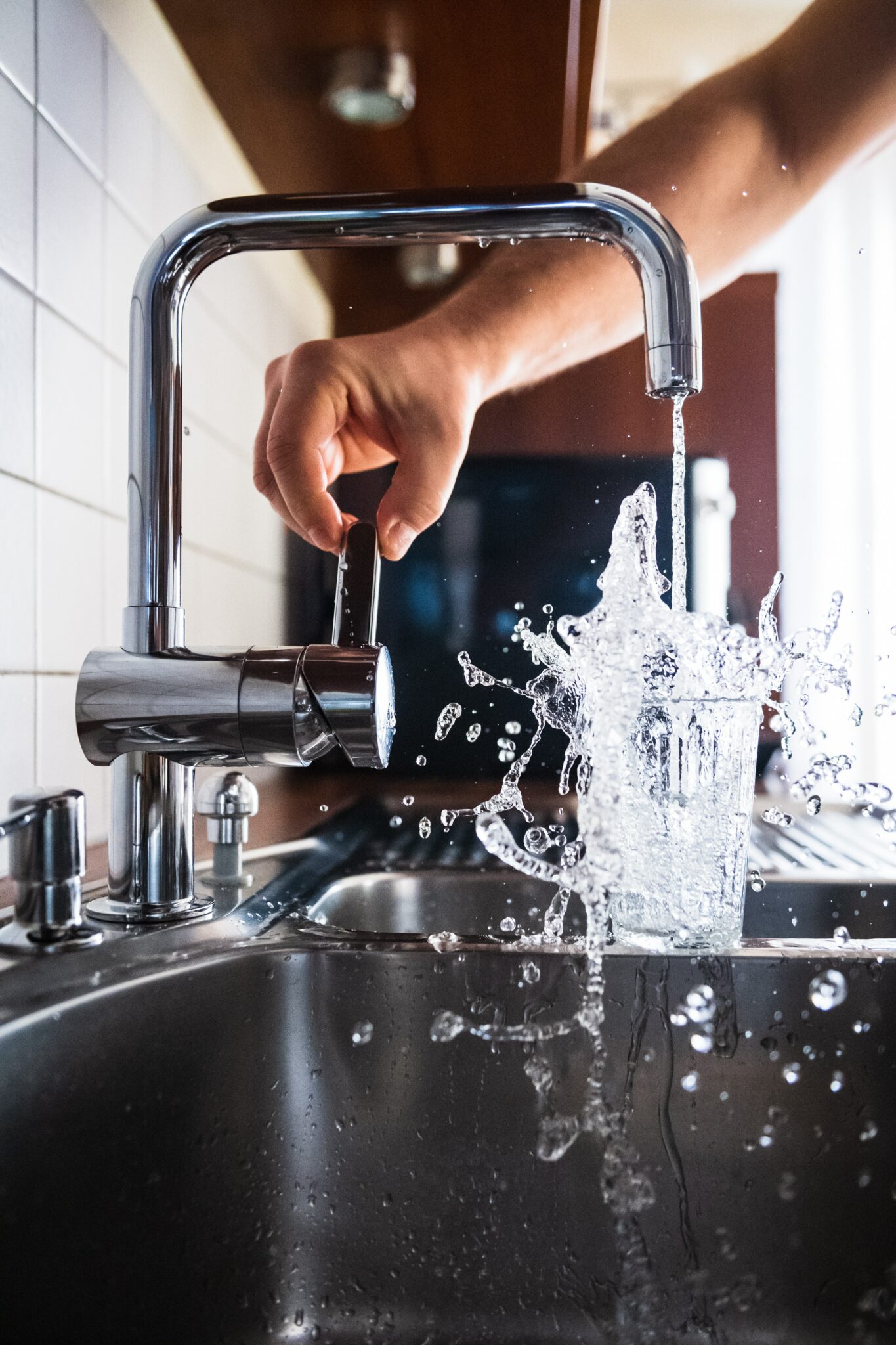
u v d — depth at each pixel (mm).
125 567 898
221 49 1032
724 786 523
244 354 1385
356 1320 493
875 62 883
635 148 920
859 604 1969
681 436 545
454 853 847
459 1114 511
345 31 989
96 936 469
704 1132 505
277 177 1363
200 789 704
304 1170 504
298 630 1687
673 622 524
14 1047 361
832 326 1985
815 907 730
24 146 718
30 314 724
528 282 821
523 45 1020
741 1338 488
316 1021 514
